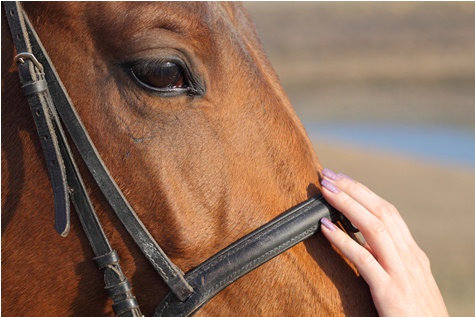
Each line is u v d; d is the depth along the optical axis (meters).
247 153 2.10
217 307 2.08
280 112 2.20
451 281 8.49
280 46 33.31
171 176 2.01
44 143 1.97
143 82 1.99
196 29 2.01
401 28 34.59
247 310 2.08
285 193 2.15
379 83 24.52
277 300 2.09
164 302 2.04
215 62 2.07
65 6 1.98
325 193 2.19
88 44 1.99
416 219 11.20
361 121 19.25
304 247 2.15
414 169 14.36
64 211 1.93
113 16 1.96
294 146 2.20
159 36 1.96
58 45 1.99
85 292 2.04
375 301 2.14
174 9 1.98
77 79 2.00
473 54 28.53
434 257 9.37
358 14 38.72
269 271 2.09
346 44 32.62
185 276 2.04
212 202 2.05
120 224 2.02
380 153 15.81
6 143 2.02
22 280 2.04
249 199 2.09
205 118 2.05
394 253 2.17
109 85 1.99
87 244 2.02
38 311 2.05
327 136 17.62
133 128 2.00
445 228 10.73
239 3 2.39
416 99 21.81
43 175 2.01
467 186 13.35
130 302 2.00
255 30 2.39
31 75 1.94
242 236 2.07
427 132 17.64
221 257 2.05
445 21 35.12
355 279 2.19
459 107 20.34
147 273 2.04
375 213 2.22
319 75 26.80
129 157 2.00
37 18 1.99
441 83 23.81
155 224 2.02
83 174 2.00
